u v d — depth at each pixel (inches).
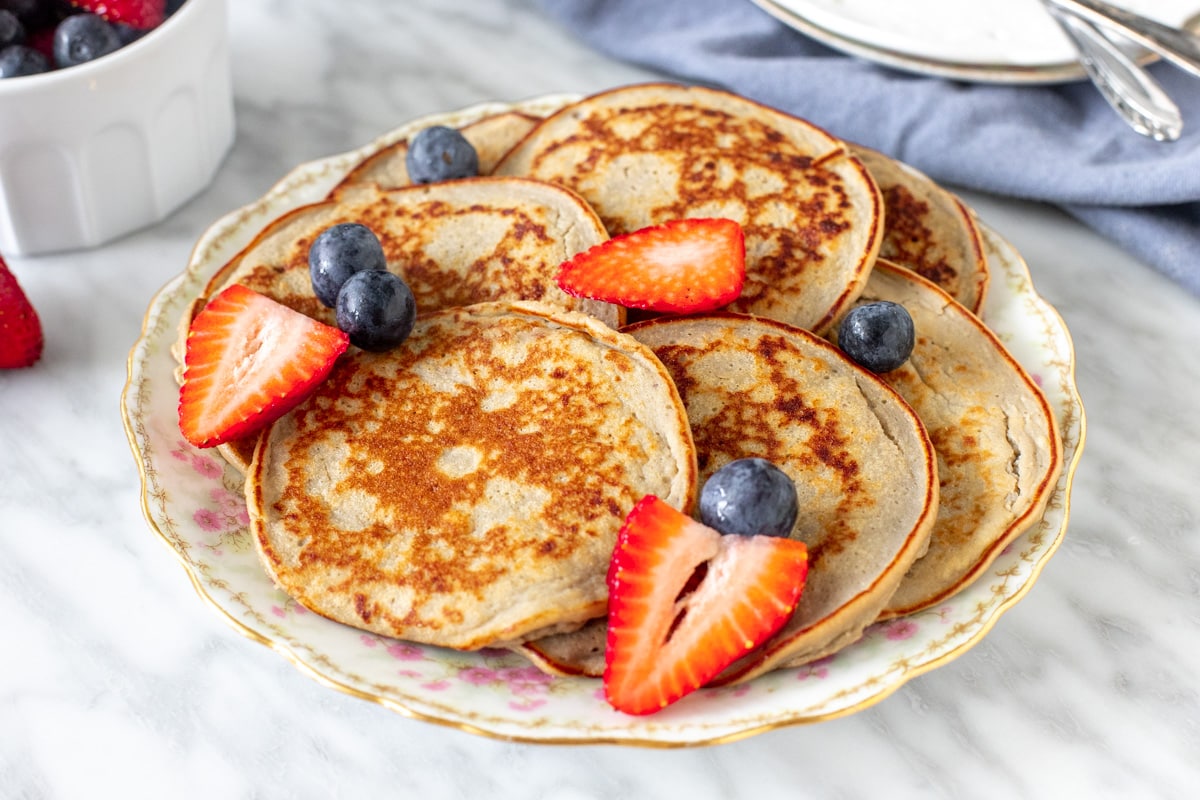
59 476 19.6
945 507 17.7
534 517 17.0
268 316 18.3
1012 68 23.2
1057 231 23.0
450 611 16.7
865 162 21.0
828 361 18.2
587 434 17.5
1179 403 20.9
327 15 25.9
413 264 19.3
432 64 25.2
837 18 23.5
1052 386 19.2
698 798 17.3
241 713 17.8
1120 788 17.3
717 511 16.6
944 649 16.6
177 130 21.9
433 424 17.8
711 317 18.4
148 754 17.4
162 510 17.6
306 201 20.8
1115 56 22.8
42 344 20.6
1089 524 19.5
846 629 16.6
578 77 25.0
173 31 21.0
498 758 17.5
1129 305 22.0
